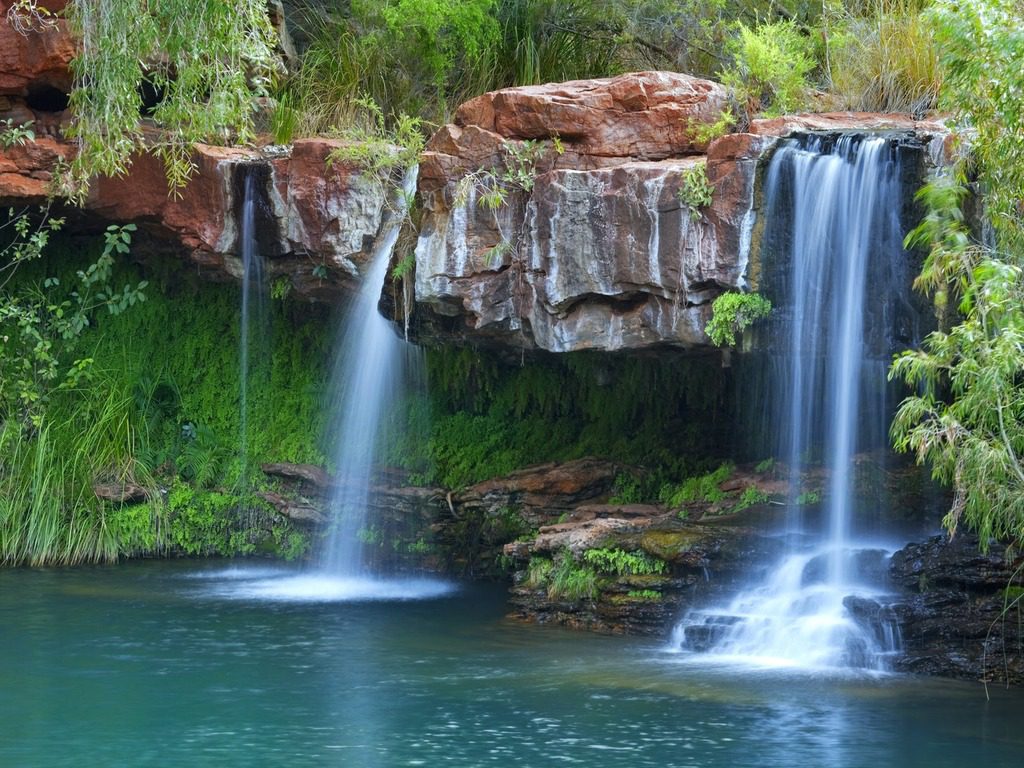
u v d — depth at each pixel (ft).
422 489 53.11
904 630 34.58
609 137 43.09
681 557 39.65
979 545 32.78
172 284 58.80
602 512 46.70
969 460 28.40
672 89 43.11
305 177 48.37
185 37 44.60
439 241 44.16
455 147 44.34
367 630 39.91
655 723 28.78
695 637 37.35
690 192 39.60
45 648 36.68
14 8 48.83
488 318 43.83
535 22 59.06
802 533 40.22
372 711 29.91
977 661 33.30
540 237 42.16
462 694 31.55
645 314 41.24
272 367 58.13
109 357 58.18
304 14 62.28
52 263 58.29
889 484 41.11
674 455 50.39
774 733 27.99
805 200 39.06
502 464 53.57
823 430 40.68
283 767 25.66
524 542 43.88
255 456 57.57
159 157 50.55
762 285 39.34
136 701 30.81
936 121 40.86
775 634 36.32
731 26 56.75
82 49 48.98
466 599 46.39
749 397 47.67
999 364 26.86
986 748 26.86
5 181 50.37
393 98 56.65
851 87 47.19
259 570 52.65
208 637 38.45
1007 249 30.76
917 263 37.63
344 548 53.78
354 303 52.08
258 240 49.88
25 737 27.76
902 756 26.27
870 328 38.60
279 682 32.76
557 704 30.53
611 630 39.88
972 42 29.68
